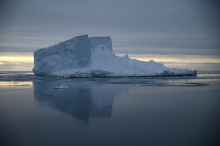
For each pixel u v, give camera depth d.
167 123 18.56
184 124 18.27
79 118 20.12
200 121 19.16
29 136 15.70
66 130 16.86
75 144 14.35
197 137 15.44
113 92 36.97
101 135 15.84
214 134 15.97
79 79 67.50
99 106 25.34
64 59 77.38
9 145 14.24
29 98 31.00
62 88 42.47
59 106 25.44
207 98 30.59
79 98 30.94
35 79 68.62
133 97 31.53
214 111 22.75
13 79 69.62
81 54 75.06
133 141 14.78
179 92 36.69
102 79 67.38
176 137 15.43
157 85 48.38
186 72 90.56
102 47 83.56
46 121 19.22
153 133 16.19
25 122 18.95
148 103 26.98
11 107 24.92
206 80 63.31
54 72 77.56
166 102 27.64
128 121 19.12
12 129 17.17
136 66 83.62
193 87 44.25
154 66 90.25
